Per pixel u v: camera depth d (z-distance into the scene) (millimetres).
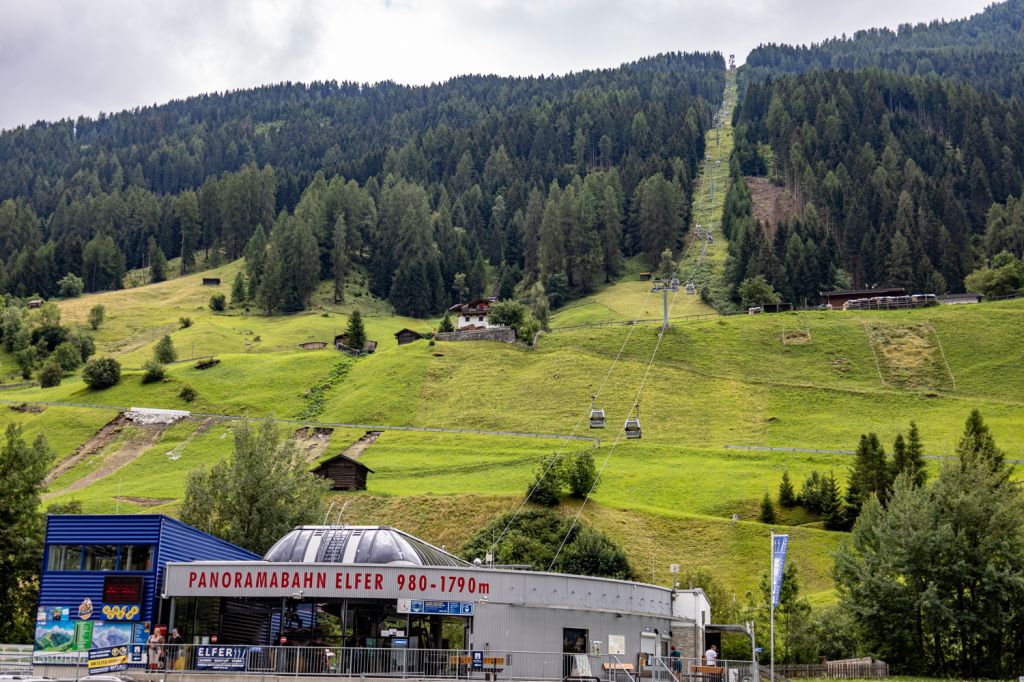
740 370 192375
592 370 192250
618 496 133250
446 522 121312
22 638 76938
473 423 171625
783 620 81000
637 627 60250
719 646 72375
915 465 128375
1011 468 111188
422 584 53312
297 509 91375
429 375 194625
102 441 169875
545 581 55844
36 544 77250
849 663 69562
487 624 53594
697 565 111312
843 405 174875
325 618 62938
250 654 47688
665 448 155875
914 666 69875
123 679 47000
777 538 57344
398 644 53562
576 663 51031
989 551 69062
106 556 55906
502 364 198000
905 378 186375
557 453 145375
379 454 159375
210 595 53688
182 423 176875
